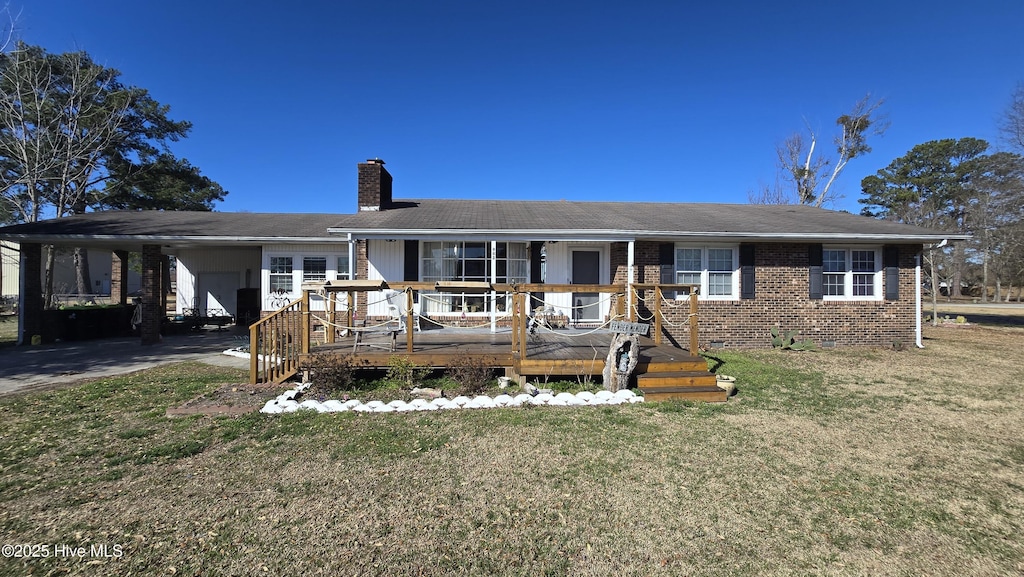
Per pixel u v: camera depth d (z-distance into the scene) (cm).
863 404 665
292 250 1412
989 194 2914
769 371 897
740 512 356
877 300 1241
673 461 449
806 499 377
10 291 3045
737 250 1209
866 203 4662
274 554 295
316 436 507
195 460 442
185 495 372
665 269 1184
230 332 1559
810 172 3070
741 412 620
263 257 1403
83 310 1377
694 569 287
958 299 4491
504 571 282
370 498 370
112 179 2553
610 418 581
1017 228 2334
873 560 299
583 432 528
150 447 473
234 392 678
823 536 325
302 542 309
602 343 891
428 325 1167
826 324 1223
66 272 3731
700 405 651
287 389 697
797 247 1219
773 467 438
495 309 1080
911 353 1131
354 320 1184
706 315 1195
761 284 1210
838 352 1135
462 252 1195
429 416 582
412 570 281
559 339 943
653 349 856
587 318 1227
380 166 1320
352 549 302
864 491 392
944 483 409
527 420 569
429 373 800
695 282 1205
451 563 289
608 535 322
